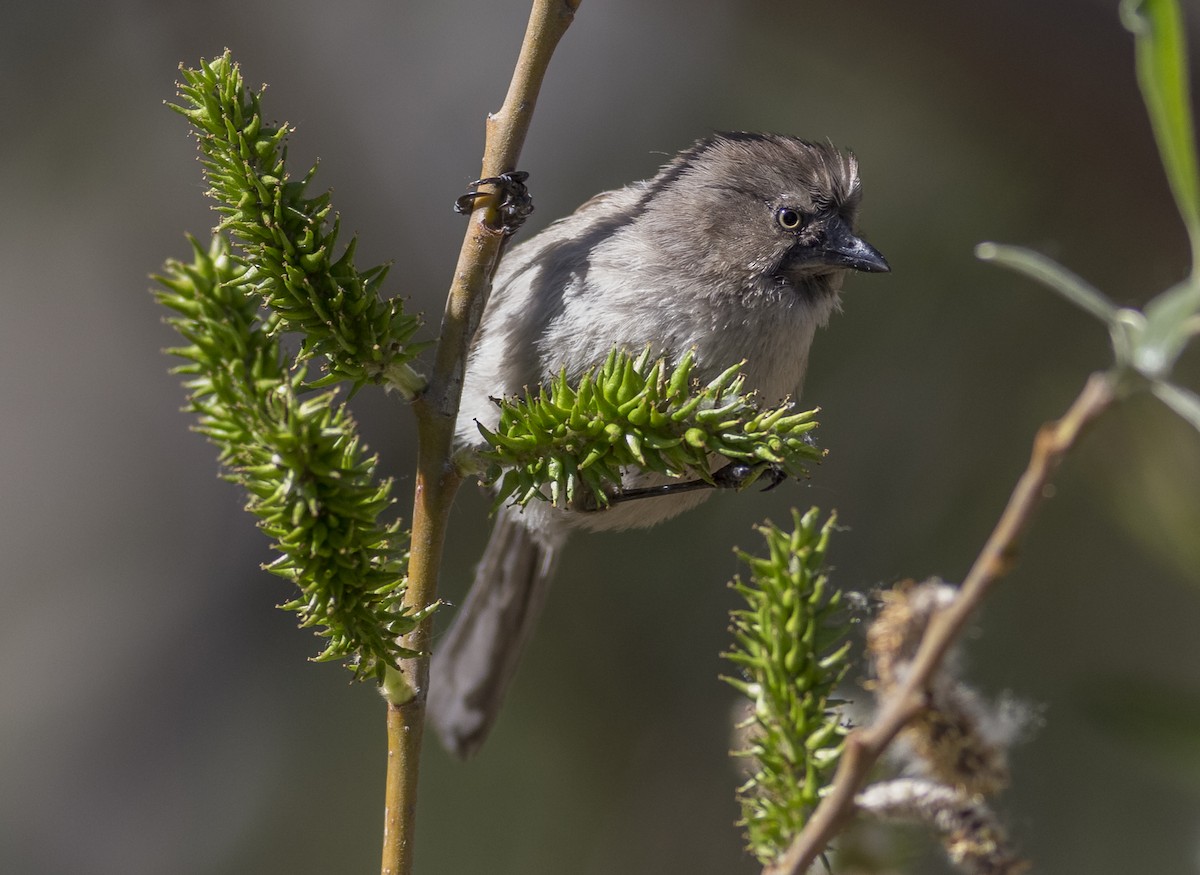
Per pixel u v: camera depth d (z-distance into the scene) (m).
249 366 4.00
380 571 3.88
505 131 4.38
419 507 4.32
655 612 10.99
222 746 11.74
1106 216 11.12
